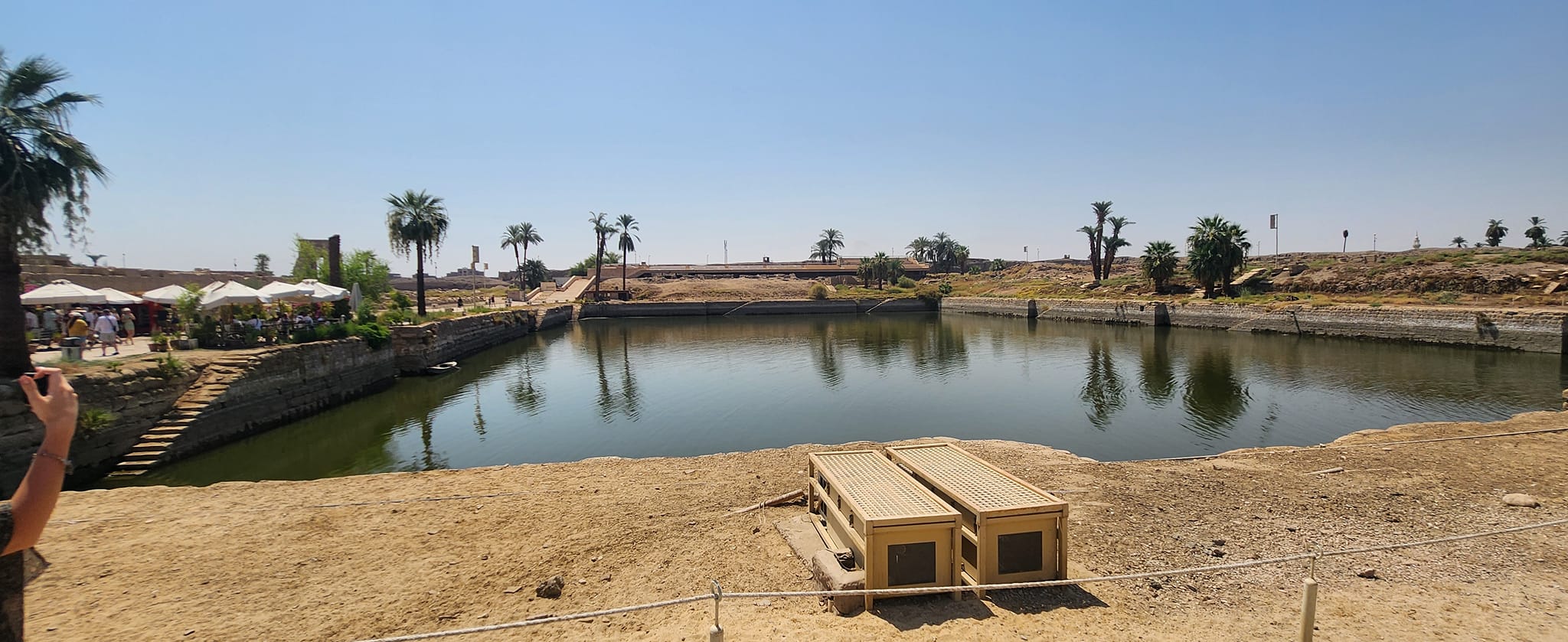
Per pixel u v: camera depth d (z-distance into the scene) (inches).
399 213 1708.9
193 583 289.3
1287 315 1849.2
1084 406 976.3
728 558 313.1
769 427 877.8
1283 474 460.4
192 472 663.1
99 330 778.8
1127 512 387.5
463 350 1633.9
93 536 343.6
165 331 1083.3
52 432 105.9
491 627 213.8
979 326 2518.5
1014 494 285.3
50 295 836.6
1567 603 256.8
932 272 5132.9
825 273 4692.4
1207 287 2330.2
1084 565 304.3
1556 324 1293.1
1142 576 247.6
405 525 365.7
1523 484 417.7
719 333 2354.8
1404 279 1969.7
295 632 247.6
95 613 260.4
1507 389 993.5
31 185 553.3
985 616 243.1
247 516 377.7
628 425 889.5
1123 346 1727.4
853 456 356.2
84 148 595.5
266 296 1007.6
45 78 581.6
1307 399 966.4
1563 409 748.0
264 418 842.8
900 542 252.7
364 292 2066.9
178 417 716.0
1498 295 1706.4
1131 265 4094.5
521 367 1471.5
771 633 226.8
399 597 277.0
